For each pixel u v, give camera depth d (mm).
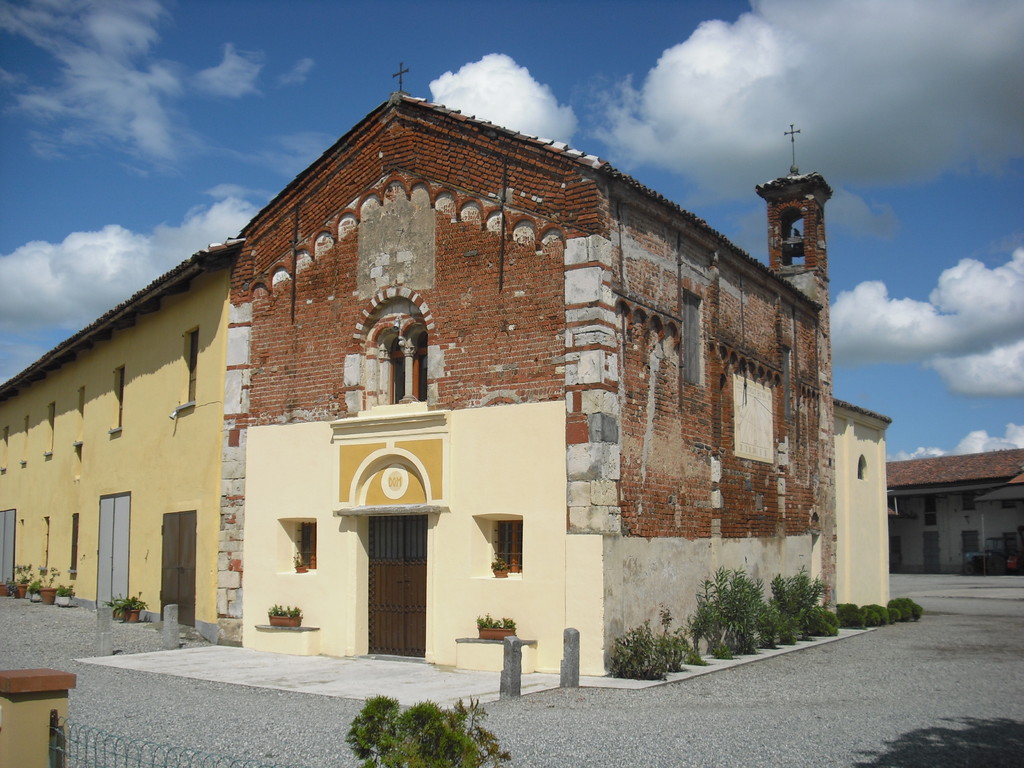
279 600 18500
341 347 18500
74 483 29453
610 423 15430
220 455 20031
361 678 14891
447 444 16656
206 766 9109
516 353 16234
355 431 17875
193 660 17016
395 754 6914
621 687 13812
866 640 21609
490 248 16797
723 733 10672
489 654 15398
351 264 18594
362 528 17828
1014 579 49969
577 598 14961
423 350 18031
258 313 19859
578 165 15922
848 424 28875
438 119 17703
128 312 24406
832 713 12078
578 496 15172
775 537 22109
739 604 18438
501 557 16438
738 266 21078
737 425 20562
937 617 28562
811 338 25922
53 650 18219
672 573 17078
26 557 33625
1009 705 12836
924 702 13008
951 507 59875
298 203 19547
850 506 28438
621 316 16234
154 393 23719
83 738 10328
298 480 18625
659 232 17766
